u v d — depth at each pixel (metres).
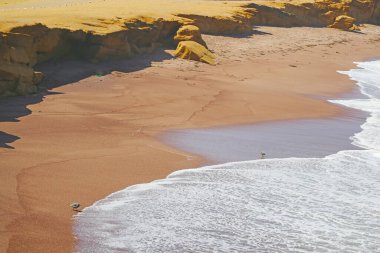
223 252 9.43
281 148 16.81
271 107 23.14
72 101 20.83
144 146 16.12
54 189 12.05
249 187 12.83
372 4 69.94
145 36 31.83
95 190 12.23
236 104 23.03
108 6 40.56
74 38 25.78
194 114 20.70
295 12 58.59
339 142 17.94
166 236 9.97
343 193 12.66
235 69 32.31
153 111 20.59
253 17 52.34
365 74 35.28
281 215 11.16
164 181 13.11
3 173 12.66
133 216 10.82
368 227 10.70
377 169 14.79
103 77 25.36
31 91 21.19
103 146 15.78
